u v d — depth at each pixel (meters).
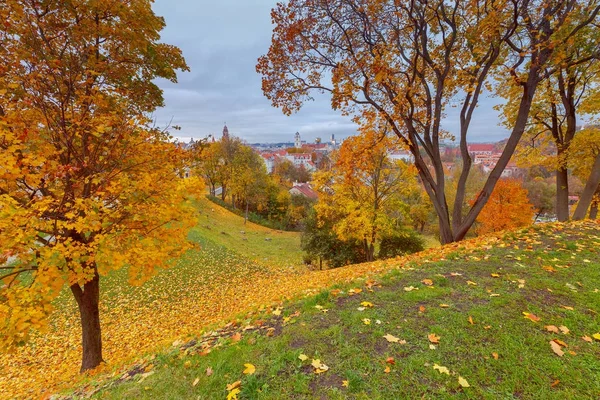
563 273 4.61
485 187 8.97
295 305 4.46
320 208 16.50
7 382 7.59
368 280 5.05
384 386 2.50
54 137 5.50
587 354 2.79
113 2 6.00
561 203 13.61
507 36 7.70
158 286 13.69
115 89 6.27
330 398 2.41
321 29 8.50
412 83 8.39
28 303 4.79
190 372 3.09
